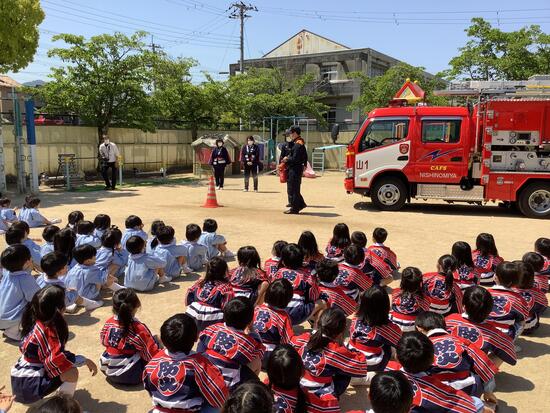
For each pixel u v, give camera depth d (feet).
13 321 14.71
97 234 22.70
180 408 9.84
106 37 60.13
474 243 28.73
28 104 47.65
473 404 9.86
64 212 37.19
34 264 19.75
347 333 16.05
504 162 37.83
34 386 11.03
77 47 59.57
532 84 37.86
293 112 98.27
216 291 14.52
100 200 44.34
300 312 14.87
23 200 44.45
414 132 39.01
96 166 65.41
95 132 64.90
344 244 20.56
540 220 37.19
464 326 12.51
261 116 98.78
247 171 53.72
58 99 59.82
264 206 41.96
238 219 34.91
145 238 22.84
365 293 12.90
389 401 8.03
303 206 38.34
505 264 14.07
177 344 9.96
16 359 14.10
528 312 14.24
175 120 79.71
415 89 50.52
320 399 10.14
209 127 86.17
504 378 13.48
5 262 14.62
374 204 40.96
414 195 39.96
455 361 10.64
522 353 15.07
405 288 14.85
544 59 74.08
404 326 14.75
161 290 20.01
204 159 69.77
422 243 28.40
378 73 122.83
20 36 47.21
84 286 17.89
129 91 62.59
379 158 39.99
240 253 16.47
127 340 12.34
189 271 22.22
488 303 12.32
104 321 16.83
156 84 81.15
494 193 38.09
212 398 9.98
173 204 41.91
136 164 71.87
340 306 15.49
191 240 22.53
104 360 12.56
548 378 13.51
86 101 59.62
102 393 12.37
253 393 7.41
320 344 10.93
